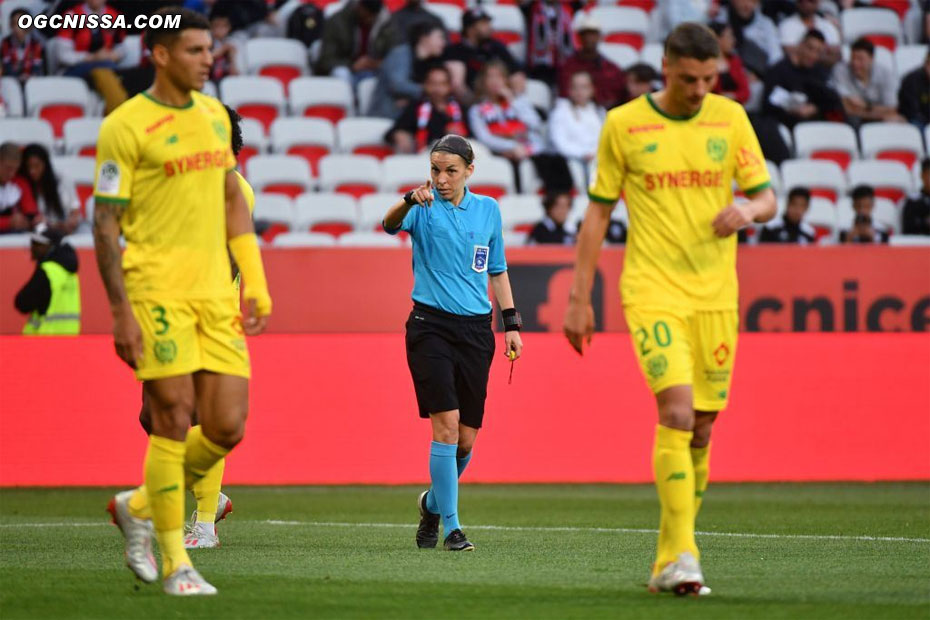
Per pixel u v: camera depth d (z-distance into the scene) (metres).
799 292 41.62
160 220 16.67
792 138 58.06
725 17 61.38
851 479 41.09
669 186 17.03
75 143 53.72
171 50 16.48
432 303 23.44
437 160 23.53
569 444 40.53
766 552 22.86
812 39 58.72
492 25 61.00
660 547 17.06
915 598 16.56
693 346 17.20
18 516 31.66
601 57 57.19
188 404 16.88
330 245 45.09
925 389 41.47
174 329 16.67
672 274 17.03
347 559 21.53
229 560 21.39
